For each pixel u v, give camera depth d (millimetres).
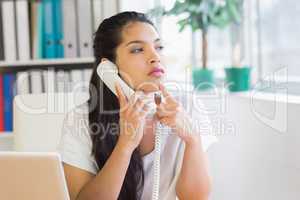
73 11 2207
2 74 2264
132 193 1244
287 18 1943
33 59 2213
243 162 1630
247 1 2182
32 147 1554
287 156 1409
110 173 1154
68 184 1233
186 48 2516
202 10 2076
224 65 2301
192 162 1238
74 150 1248
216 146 1756
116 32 1219
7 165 771
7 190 790
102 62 1233
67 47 2213
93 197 1166
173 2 2326
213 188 1779
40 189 793
